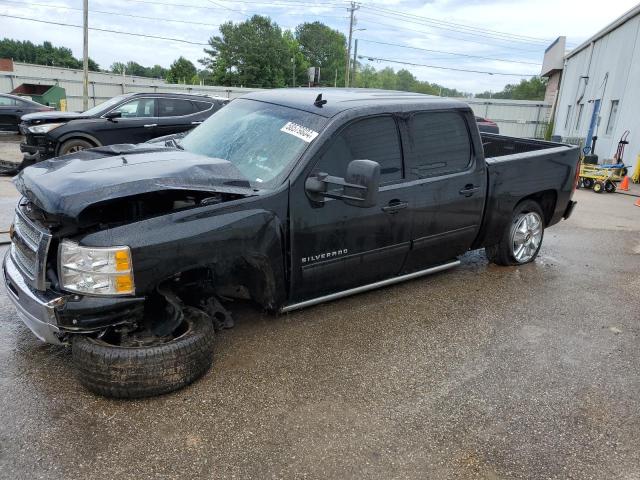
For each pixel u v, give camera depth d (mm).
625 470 2662
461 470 2602
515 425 2980
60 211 2662
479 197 4770
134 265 2785
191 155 3582
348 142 3746
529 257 5816
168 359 2910
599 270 5926
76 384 3121
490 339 4031
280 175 3486
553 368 3645
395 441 2789
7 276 3193
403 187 4090
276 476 2488
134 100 10242
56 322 2770
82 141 9594
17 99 17859
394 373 3461
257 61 76000
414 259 4438
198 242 2998
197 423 2830
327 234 3658
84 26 28000
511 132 36875
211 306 3572
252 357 3549
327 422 2912
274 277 3438
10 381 3125
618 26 18734
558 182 5613
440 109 4406
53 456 2529
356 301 4598
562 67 32156
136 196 2953
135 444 2645
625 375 3594
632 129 16328
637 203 11016
